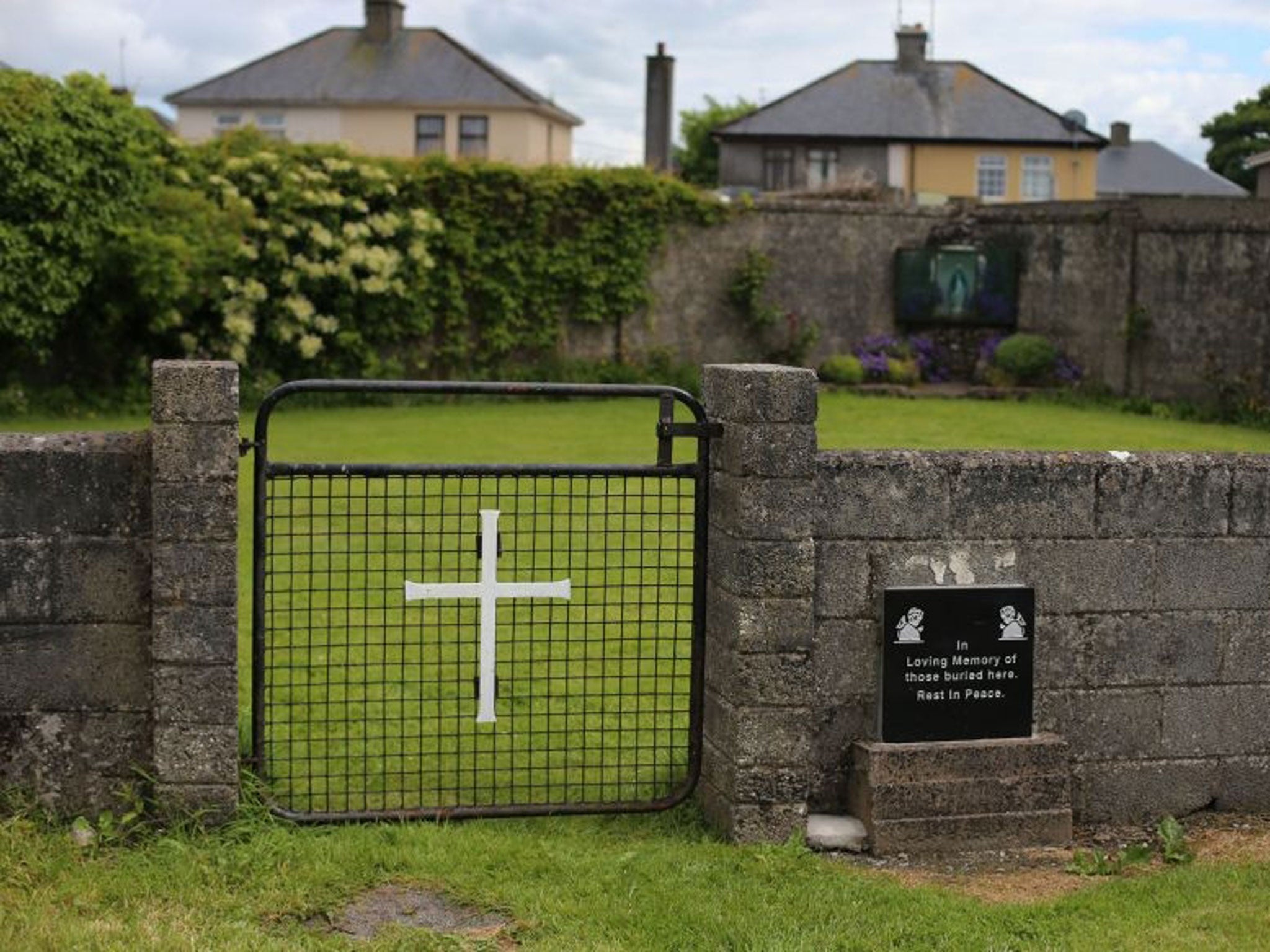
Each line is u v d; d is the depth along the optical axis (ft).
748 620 16.98
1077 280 71.77
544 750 19.65
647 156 127.03
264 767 17.33
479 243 71.92
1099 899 15.83
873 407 65.10
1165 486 18.30
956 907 15.53
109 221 59.21
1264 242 64.80
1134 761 18.60
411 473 17.19
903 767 17.44
